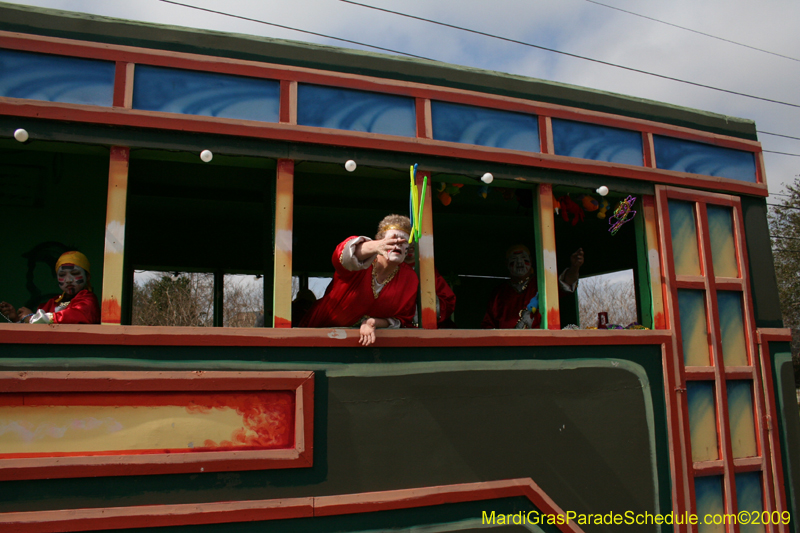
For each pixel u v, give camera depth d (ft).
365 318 9.92
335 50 10.25
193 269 16.69
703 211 12.89
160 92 9.08
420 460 9.68
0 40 8.48
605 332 11.37
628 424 11.30
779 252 70.59
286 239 9.48
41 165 10.90
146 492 8.29
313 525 9.00
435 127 10.69
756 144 13.97
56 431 8.03
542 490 10.41
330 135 9.80
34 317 8.60
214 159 9.52
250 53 9.68
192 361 8.66
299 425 9.01
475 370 10.30
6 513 7.73
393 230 8.93
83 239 10.96
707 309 12.55
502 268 21.15
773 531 12.31
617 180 12.12
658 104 12.92
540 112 11.54
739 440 12.40
